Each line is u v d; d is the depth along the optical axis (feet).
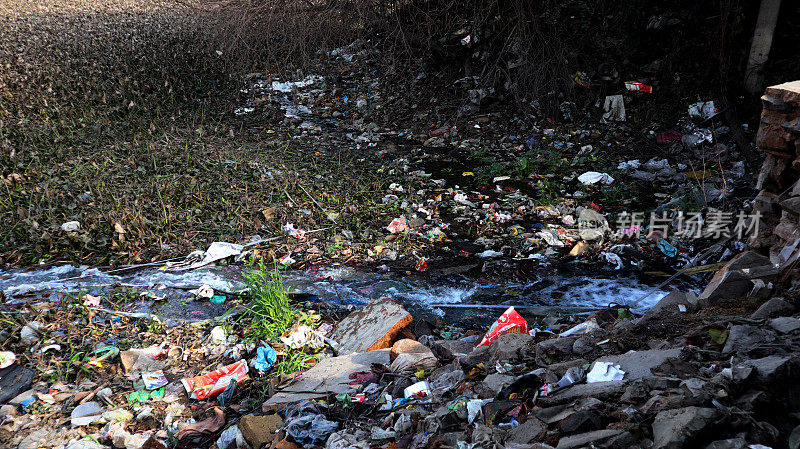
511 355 12.05
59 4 63.31
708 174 25.55
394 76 39.60
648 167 27.22
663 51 31.42
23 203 22.85
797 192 14.06
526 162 27.40
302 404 11.69
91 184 24.35
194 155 28.25
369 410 11.41
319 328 16.16
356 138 32.42
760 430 6.97
